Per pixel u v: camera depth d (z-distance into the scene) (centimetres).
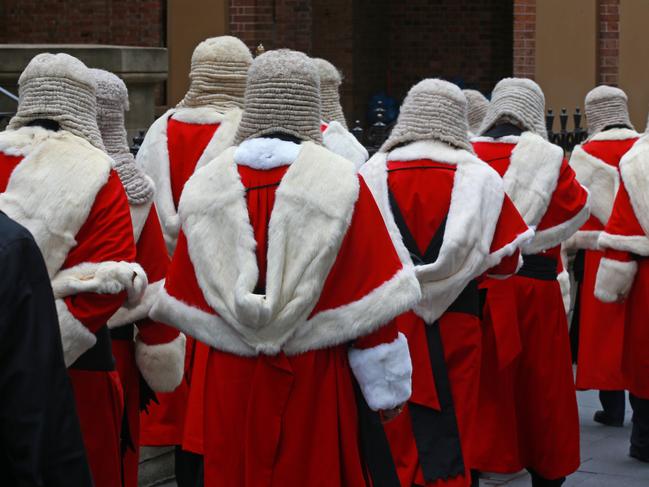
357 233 405
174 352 491
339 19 1886
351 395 411
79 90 447
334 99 777
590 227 838
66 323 419
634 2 1386
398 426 520
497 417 596
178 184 634
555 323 615
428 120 539
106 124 493
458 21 1986
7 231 276
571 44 1393
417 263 521
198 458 498
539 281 611
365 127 1939
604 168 851
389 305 401
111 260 429
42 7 1675
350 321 400
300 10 1675
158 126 642
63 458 275
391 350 407
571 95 1395
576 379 801
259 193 408
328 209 399
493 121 635
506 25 1972
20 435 269
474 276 520
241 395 408
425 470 512
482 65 1984
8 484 274
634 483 671
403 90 2014
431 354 520
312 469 403
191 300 415
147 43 1625
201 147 632
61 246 425
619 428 798
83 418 446
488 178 527
